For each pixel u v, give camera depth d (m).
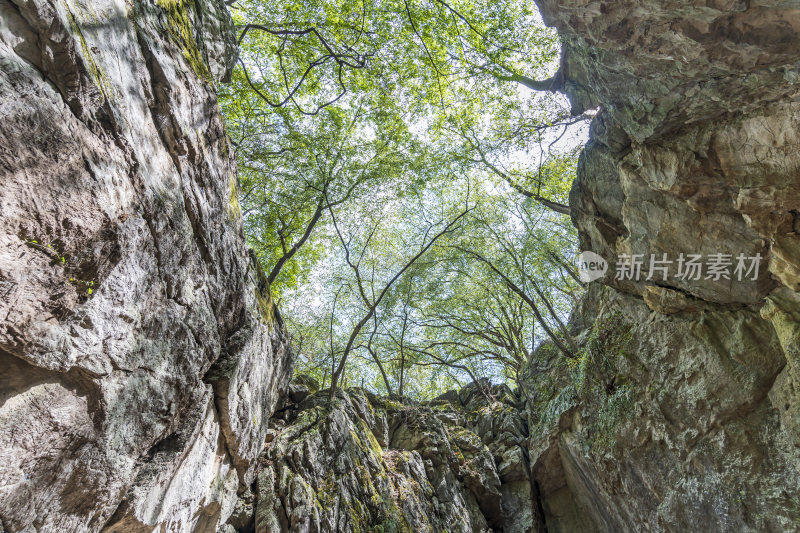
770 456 9.25
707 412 10.48
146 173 4.70
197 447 6.80
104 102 3.86
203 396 6.83
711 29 5.53
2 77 2.84
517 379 21.00
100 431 4.45
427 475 15.30
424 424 17.22
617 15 5.82
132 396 4.89
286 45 14.05
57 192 3.29
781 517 8.72
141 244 4.58
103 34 4.02
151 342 5.18
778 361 9.60
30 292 3.27
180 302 5.80
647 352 12.45
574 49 8.49
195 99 6.11
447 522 13.89
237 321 8.33
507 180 15.26
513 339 23.06
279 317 12.23
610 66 7.29
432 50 13.36
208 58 7.65
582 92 10.08
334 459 12.20
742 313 10.38
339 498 11.14
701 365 10.85
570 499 16.28
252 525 9.34
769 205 7.79
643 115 8.05
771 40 5.51
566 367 17.12
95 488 4.55
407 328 21.19
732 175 8.05
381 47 13.38
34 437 3.67
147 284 4.88
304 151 14.34
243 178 14.05
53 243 3.37
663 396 11.61
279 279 16.55
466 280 18.88
